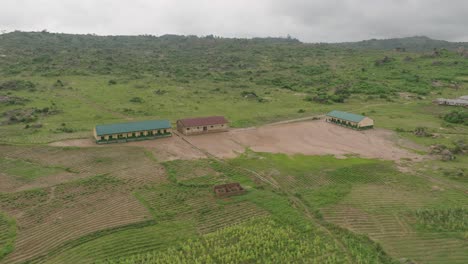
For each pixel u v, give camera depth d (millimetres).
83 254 34031
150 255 33875
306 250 34875
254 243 36219
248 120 88312
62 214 41500
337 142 71438
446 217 41125
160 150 65375
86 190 48031
